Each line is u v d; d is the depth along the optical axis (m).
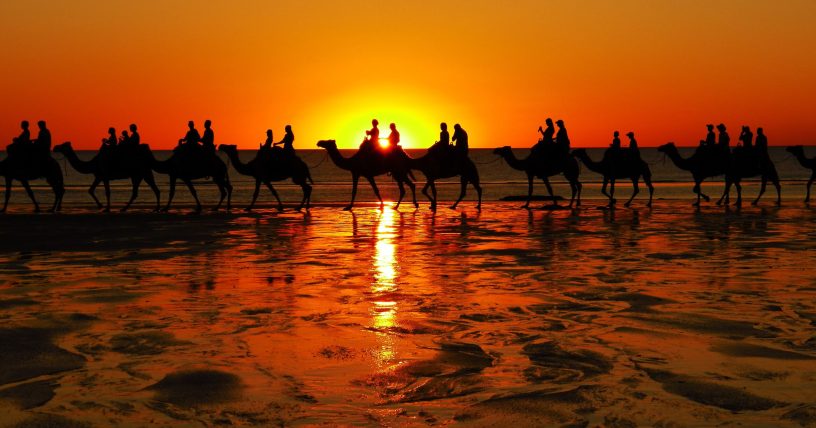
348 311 8.09
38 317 7.76
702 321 7.48
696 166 28.19
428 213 25.52
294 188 48.84
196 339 6.77
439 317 7.76
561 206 28.30
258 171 26.84
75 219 22.77
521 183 54.75
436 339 6.77
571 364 5.88
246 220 22.33
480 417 4.62
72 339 6.77
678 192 41.19
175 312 8.05
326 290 9.48
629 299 8.77
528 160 27.75
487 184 52.78
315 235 17.31
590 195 38.72
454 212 26.06
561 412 4.70
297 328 7.24
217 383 5.37
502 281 10.20
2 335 6.93
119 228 19.41
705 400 4.92
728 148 28.16
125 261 12.52
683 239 16.09
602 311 8.04
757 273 10.89
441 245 14.98
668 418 4.57
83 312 8.04
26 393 5.14
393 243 15.41
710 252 13.60
